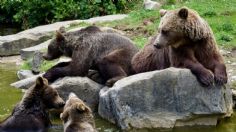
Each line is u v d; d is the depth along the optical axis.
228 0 21.50
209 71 11.88
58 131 11.99
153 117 11.88
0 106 13.65
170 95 11.90
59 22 21.55
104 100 12.44
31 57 17.89
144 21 19.73
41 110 12.23
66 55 14.41
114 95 11.93
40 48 18.17
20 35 19.91
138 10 22.03
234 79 14.36
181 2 22.52
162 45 11.90
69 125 10.40
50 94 12.26
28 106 12.10
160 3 22.59
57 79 14.03
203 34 11.90
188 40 11.96
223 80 11.91
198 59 12.20
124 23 20.03
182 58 12.13
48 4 23.11
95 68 14.00
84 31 14.30
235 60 15.93
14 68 17.58
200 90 11.88
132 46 14.02
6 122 11.92
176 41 11.93
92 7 23.06
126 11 23.44
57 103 12.23
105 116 12.51
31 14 23.42
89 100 13.23
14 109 12.22
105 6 23.09
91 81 13.46
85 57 13.84
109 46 13.85
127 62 13.66
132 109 11.86
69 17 23.36
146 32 18.66
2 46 19.14
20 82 15.27
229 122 12.14
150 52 13.23
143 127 11.86
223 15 19.67
